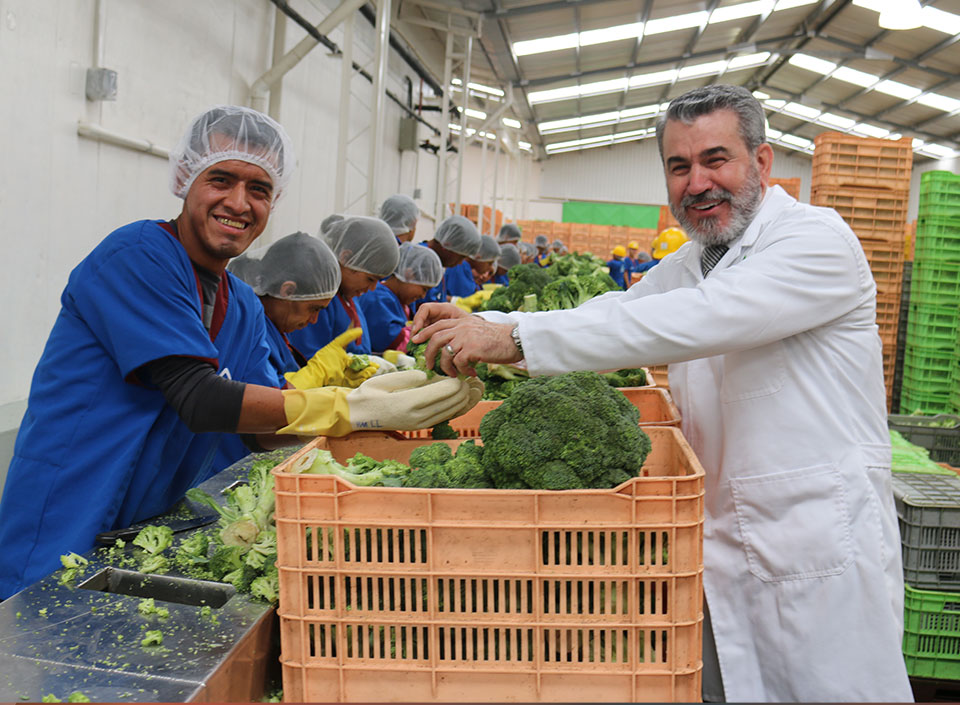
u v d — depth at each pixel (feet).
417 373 5.68
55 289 16.44
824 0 49.90
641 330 5.00
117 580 5.13
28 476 5.87
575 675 4.00
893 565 5.90
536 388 4.61
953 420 16.90
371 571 4.02
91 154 17.38
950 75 52.95
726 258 5.98
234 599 4.75
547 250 64.13
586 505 3.93
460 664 4.03
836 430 5.68
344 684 4.09
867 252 22.48
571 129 84.33
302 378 8.16
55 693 3.70
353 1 26.91
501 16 37.93
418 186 60.13
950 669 10.67
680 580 3.95
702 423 6.29
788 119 85.97
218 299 6.51
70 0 16.07
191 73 22.00
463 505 3.96
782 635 5.69
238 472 7.11
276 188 6.56
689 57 54.39
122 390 5.92
